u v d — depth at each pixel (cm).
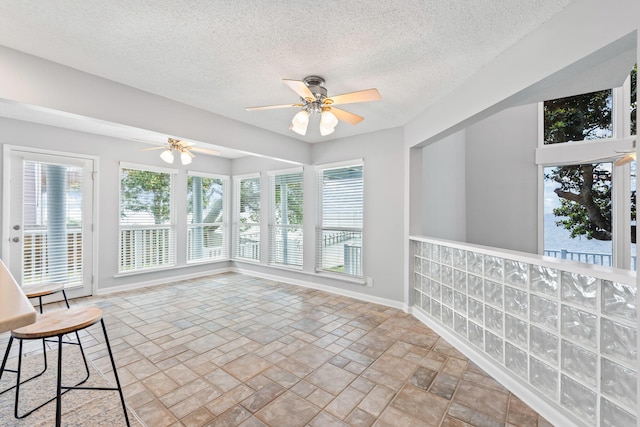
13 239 365
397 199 393
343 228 449
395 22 181
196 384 217
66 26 186
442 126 294
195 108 322
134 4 165
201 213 576
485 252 232
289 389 211
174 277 530
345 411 189
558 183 479
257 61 228
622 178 430
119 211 461
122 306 390
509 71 208
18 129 370
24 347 276
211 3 164
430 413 187
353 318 350
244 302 411
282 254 534
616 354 146
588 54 152
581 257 463
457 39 199
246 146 379
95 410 188
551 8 167
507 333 216
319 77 252
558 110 469
